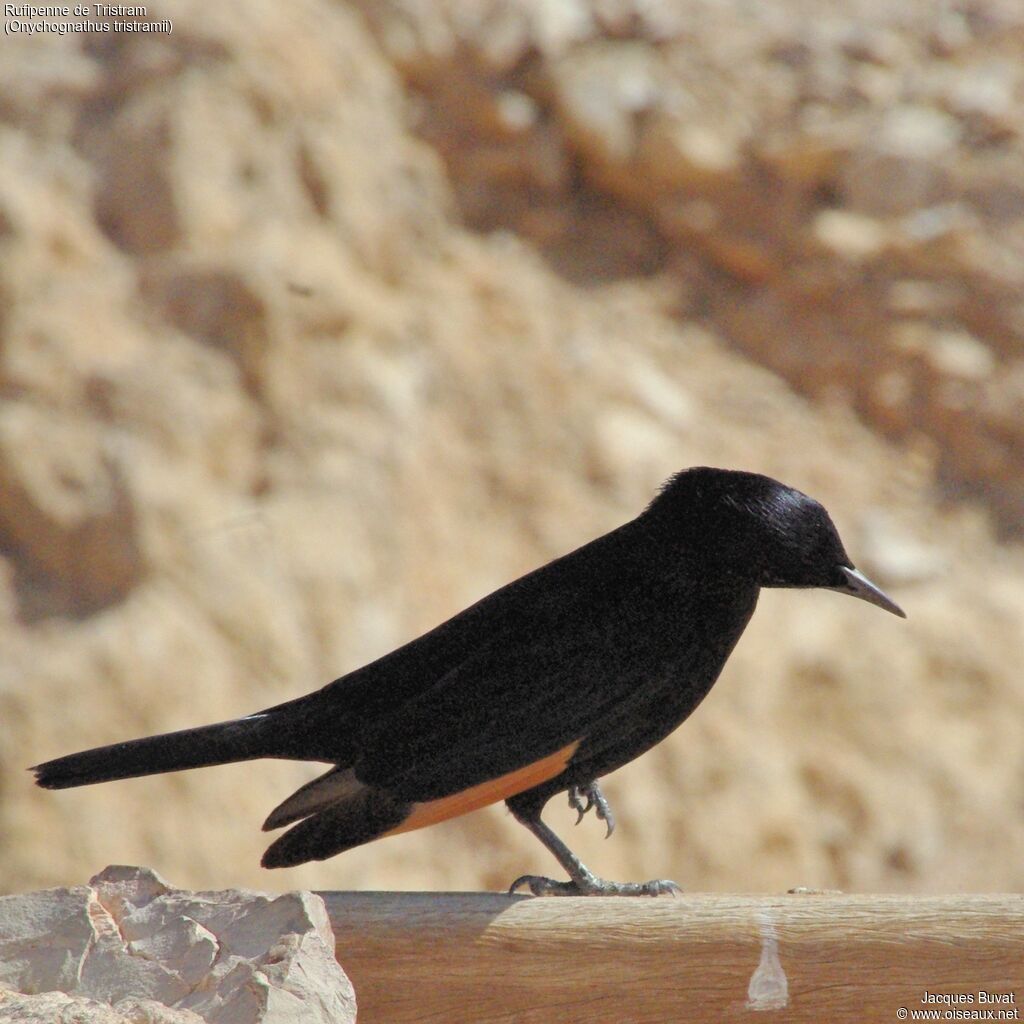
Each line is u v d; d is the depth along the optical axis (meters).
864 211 17.89
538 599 5.54
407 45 18.23
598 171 18.25
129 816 13.49
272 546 14.66
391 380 15.95
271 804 14.05
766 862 14.34
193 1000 4.22
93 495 14.41
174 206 15.91
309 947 4.27
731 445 16.69
